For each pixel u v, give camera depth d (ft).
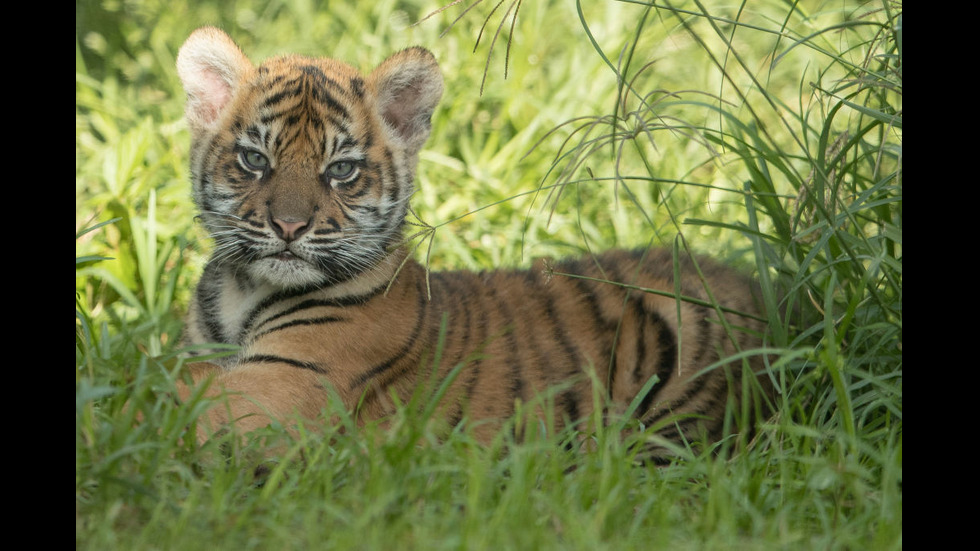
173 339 35.42
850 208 29.37
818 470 23.89
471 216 43.68
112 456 21.77
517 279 33.35
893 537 21.58
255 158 30.76
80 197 43.83
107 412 24.89
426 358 30.96
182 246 37.78
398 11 55.47
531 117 50.19
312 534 20.29
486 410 30.81
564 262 34.68
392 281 29.81
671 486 24.43
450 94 49.24
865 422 29.01
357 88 31.83
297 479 23.39
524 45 51.67
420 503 22.59
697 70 53.21
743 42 54.03
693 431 31.71
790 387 29.60
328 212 30.32
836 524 22.72
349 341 29.96
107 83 53.01
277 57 32.89
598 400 25.61
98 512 21.35
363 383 30.04
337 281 30.53
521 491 21.71
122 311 38.55
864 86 30.78
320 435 26.78
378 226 31.63
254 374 28.78
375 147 31.68
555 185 28.60
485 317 31.96
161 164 44.96
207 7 59.93
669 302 32.53
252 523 21.31
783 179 43.88
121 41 58.13
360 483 22.93
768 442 26.71
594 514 22.06
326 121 30.63
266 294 30.94
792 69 52.60
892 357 29.25
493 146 48.34
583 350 32.07
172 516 21.34
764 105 49.57
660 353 32.01
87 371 25.80
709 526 21.76
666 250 35.12
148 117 45.73
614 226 44.14
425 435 24.30
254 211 30.12
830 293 26.71
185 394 27.22
